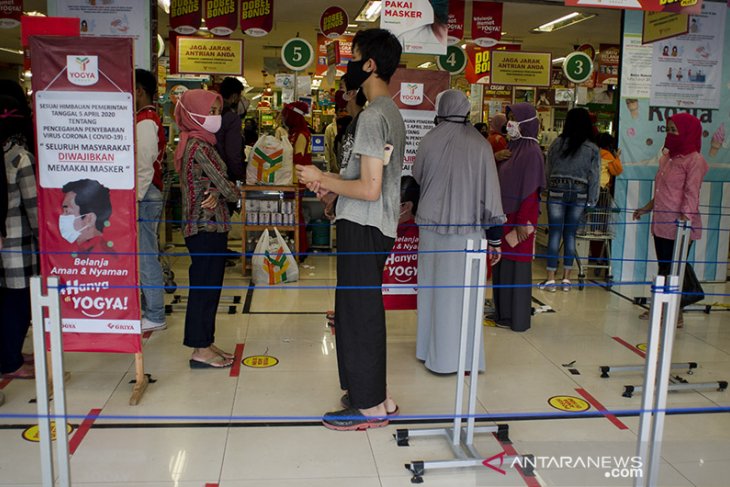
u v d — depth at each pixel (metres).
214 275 3.79
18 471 2.69
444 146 3.67
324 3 10.50
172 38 8.45
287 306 5.34
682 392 3.77
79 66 3.12
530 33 12.78
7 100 3.32
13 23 6.76
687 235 3.79
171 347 4.27
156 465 2.77
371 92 2.94
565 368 4.07
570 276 6.80
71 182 3.21
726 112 6.50
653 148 6.51
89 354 4.11
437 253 3.74
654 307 2.09
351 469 2.78
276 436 3.06
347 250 2.93
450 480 2.71
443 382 3.78
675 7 4.05
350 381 3.07
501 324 4.93
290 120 6.81
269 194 6.74
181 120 3.70
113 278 3.29
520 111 4.42
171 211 8.24
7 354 3.54
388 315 5.18
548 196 6.13
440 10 4.26
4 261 3.34
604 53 11.80
